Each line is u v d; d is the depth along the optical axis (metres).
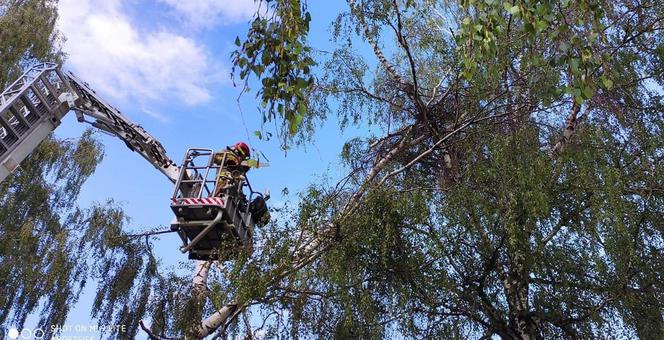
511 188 8.52
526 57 8.39
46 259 16.12
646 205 8.83
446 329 8.31
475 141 9.76
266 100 5.25
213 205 9.37
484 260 8.57
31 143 10.02
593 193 8.46
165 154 11.77
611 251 8.09
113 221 16.92
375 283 8.66
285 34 5.21
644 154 9.40
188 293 10.01
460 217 8.47
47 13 22.08
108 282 12.53
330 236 8.88
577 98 4.99
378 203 8.76
